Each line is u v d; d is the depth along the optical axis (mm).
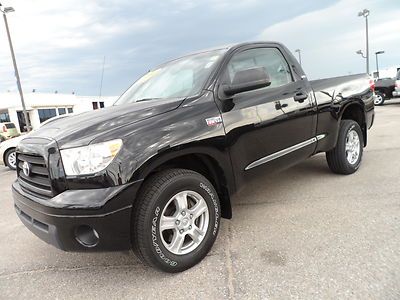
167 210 2809
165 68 4125
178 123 2830
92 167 2471
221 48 3777
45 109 41750
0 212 5094
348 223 3395
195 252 2904
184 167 3086
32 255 3498
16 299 2754
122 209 2486
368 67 28125
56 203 2494
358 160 5094
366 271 2564
